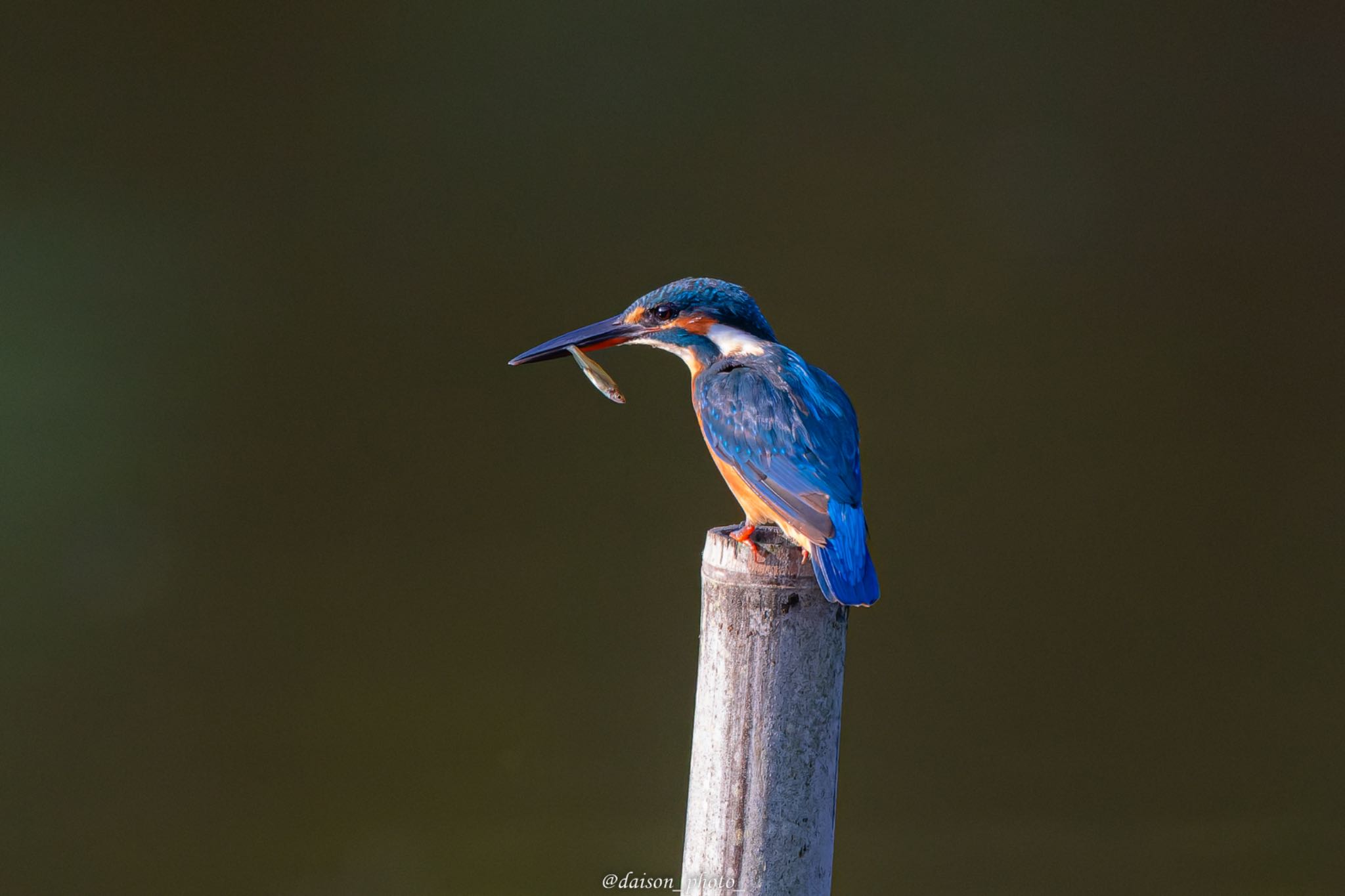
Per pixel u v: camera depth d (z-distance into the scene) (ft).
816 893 23.86
